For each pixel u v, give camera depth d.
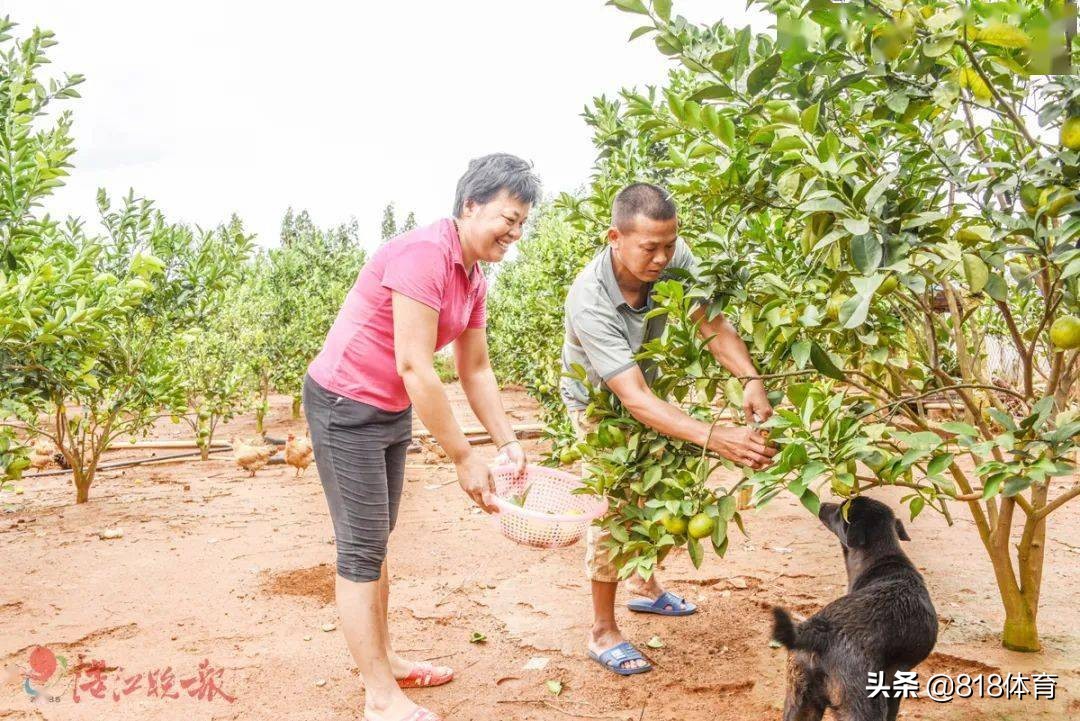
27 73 6.02
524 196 3.23
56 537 6.37
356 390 3.24
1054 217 2.51
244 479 9.09
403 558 5.74
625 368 3.41
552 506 4.19
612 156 6.82
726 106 3.38
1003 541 3.84
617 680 3.80
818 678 2.92
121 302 5.90
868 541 3.52
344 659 4.05
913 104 2.72
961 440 2.77
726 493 3.26
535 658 4.05
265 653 4.11
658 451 3.38
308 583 5.19
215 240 8.48
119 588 5.09
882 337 3.28
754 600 4.77
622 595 4.90
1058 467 2.55
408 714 3.27
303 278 18.53
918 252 2.50
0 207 5.68
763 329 3.14
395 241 3.25
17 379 5.61
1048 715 3.32
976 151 3.52
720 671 3.86
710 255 3.47
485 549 5.95
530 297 10.89
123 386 7.72
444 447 3.28
